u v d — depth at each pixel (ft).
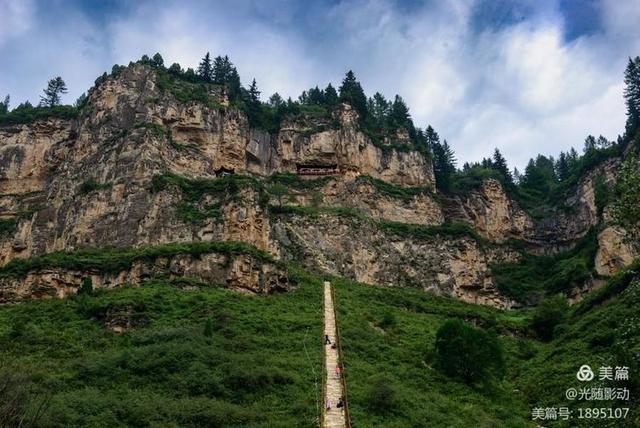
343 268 311.68
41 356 159.33
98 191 294.87
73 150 347.36
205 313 198.08
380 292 285.02
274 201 349.41
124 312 191.42
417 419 130.62
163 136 325.21
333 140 399.03
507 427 138.62
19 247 296.51
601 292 233.35
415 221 373.20
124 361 148.87
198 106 361.30
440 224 381.81
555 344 206.80
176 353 153.38
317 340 186.19
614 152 392.47
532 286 349.82
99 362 147.74
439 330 179.83
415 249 343.26
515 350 216.95
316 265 305.32
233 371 143.95
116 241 271.69
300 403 130.62
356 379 153.69
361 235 331.77
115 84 360.28
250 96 424.05
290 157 395.34
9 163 361.30
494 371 172.35
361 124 420.36
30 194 349.20
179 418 119.14
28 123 376.68
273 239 299.99
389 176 400.06
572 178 428.15
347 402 132.87
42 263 237.86
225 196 286.25
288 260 304.09
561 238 401.90
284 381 144.46
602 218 349.20
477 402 153.99
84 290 220.84
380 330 221.25
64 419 112.27
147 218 276.00
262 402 133.28
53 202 314.35
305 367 157.48
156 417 118.32
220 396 135.44
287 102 438.40
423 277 330.75
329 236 324.19
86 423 113.09
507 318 283.59
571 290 321.11
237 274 236.02
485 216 409.90
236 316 198.29
